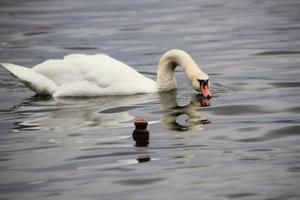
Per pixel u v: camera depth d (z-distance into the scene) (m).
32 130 15.22
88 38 26.55
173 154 13.42
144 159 13.20
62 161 13.22
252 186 11.78
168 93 18.27
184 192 11.62
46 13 32.72
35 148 14.00
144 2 34.81
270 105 16.55
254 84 18.78
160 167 12.76
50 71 18.55
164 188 11.81
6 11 33.72
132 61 22.61
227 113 16.08
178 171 12.55
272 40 24.77
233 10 31.66
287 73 19.80
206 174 12.36
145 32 27.30
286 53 22.59
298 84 18.47
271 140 14.07
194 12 31.50
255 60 21.81
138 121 14.54
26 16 32.09
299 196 11.32
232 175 12.28
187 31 27.16
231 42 24.78
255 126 14.99
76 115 16.36
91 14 31.94
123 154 13.49
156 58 22.89
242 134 14.51
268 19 29.02
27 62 22.83
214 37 25.80
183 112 16.30
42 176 12.53
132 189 11.81
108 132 14.89
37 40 26.59
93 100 17.78
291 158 13.02
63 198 11.54
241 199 11.29
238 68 20.84
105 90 18.14
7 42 26.42
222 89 18.44
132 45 25.03
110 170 12.70
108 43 25.53
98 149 13.81
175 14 31.09
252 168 12.58
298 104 16.48
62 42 26.02
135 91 18.20
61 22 30.17
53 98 18.16
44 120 15.98
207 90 17.58
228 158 13.12
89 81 18.28
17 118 16.23
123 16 31.05
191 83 17.98
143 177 12.31
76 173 12.60
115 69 18.42
